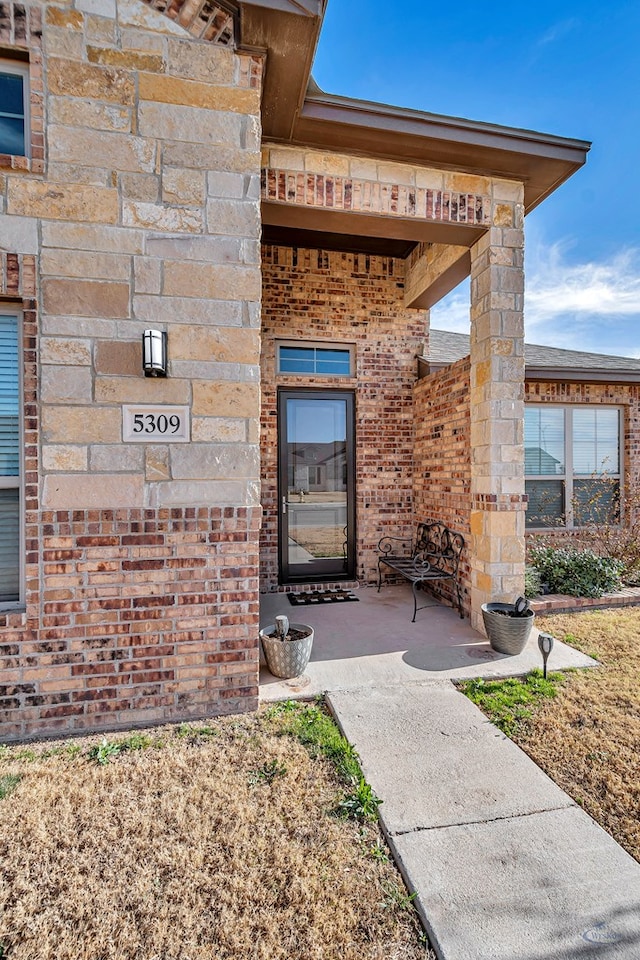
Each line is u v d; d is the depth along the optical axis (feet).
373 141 12.00
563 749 8.39
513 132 12.14
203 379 9.50
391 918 5.28
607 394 23.47
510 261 13.69
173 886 5.67
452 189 13.29
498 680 11.16
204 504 9.53
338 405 19.83
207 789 7.36
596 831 6.52
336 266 19.38
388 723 9.21
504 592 13.69
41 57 8.72
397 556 19.65
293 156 12.26
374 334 19.76
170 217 9.32
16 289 8.72
